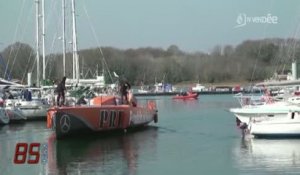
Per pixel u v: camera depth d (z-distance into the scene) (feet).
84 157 66.54
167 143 80.64
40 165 60.54
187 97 328.49
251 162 60.90
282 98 108.27
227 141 82.23
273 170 55.36
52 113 83.92
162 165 60.13
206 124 117.91
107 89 154.81
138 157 66.33
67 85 143.43
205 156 66.59
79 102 99.55
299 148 70.79
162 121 128.26
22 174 55.47
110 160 63.98
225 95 398.83
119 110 93.76
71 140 84.79
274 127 81.25
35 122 123.75
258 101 120.88
